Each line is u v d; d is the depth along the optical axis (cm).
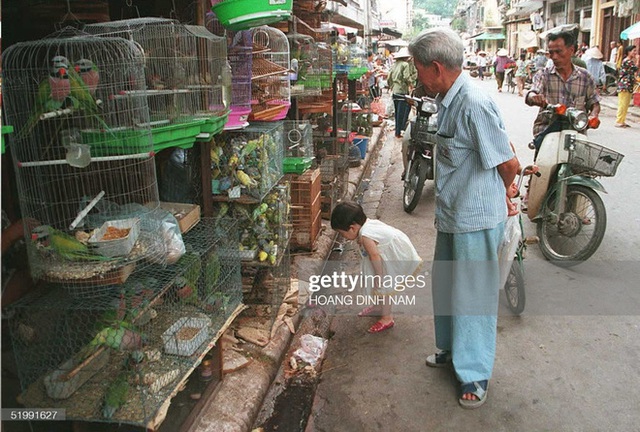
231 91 332
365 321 400
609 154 426
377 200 725
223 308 291
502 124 273
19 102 206
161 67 266
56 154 215
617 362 331
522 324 378
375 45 2055
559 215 464
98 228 211
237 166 342
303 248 508
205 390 289
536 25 3017
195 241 283
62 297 220
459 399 302
